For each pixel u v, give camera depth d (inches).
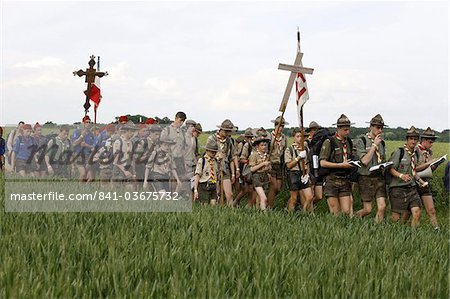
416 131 500.7
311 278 240.2
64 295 209.9
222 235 335.0
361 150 510.0
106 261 257.9
